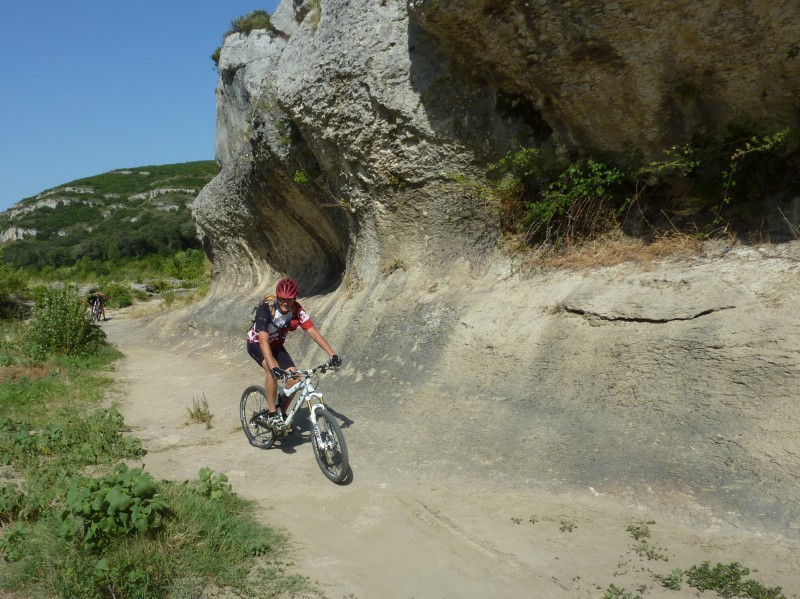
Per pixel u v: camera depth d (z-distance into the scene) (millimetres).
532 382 6262
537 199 7859
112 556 3779
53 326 13336
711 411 4953
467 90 7883
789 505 4137
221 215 16562
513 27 6590
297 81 9555
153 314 25125
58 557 3785
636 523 4398
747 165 6340
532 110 7578
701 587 3605
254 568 4055
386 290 9039
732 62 5906
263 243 15430
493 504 4895
